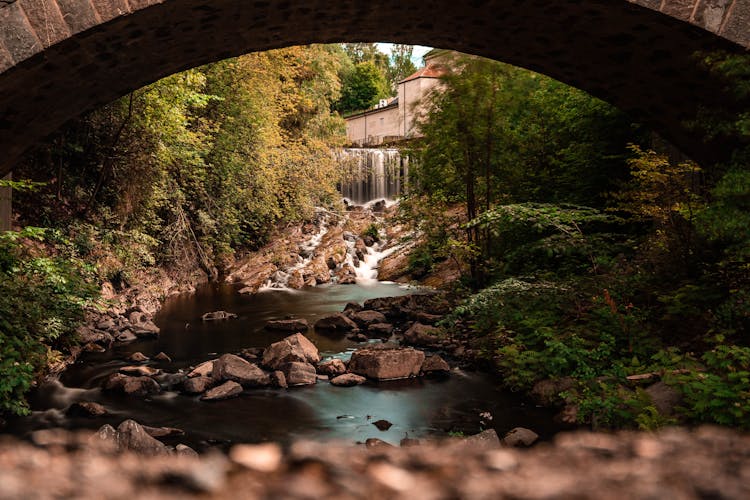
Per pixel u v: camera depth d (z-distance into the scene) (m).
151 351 10.00
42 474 1.07
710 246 7.67
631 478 1.13
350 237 22.22
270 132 20.23
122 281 13.18
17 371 5.94
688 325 6.98
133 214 14.06
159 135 13.46
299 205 22.19
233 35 7.15
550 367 7.05
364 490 1.06
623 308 7.48
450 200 12.17
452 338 9.94
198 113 17.86
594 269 8.50
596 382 6.13
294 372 8.15
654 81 7.63
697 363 5.52
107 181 13.21
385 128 44.44
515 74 11.32
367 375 8.30
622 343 7.07
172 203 17.06
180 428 6.41
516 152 11.91
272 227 22.59
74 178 12.48
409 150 12.26
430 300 12.32
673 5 5.78
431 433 6.17
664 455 1.30
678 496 1.05
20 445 1.31
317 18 7.21
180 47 6.96
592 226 11.16
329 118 27.62
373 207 27.83
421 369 8.44
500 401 7.14
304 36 7.81
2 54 5.18
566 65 8.19
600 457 1.30
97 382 8.08
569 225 9.13
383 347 9.75
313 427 6.44
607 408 5.39
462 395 7.42
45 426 6.32
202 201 18.48
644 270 8.33
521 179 11.80
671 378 4.99
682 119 8.22
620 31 6.60
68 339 8.91
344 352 9.85
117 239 13.01
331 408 7.07
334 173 23.69
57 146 11.63
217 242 19.22
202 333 11.53
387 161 28.52
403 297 13.24
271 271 19.11
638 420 4.98
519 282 8.19
